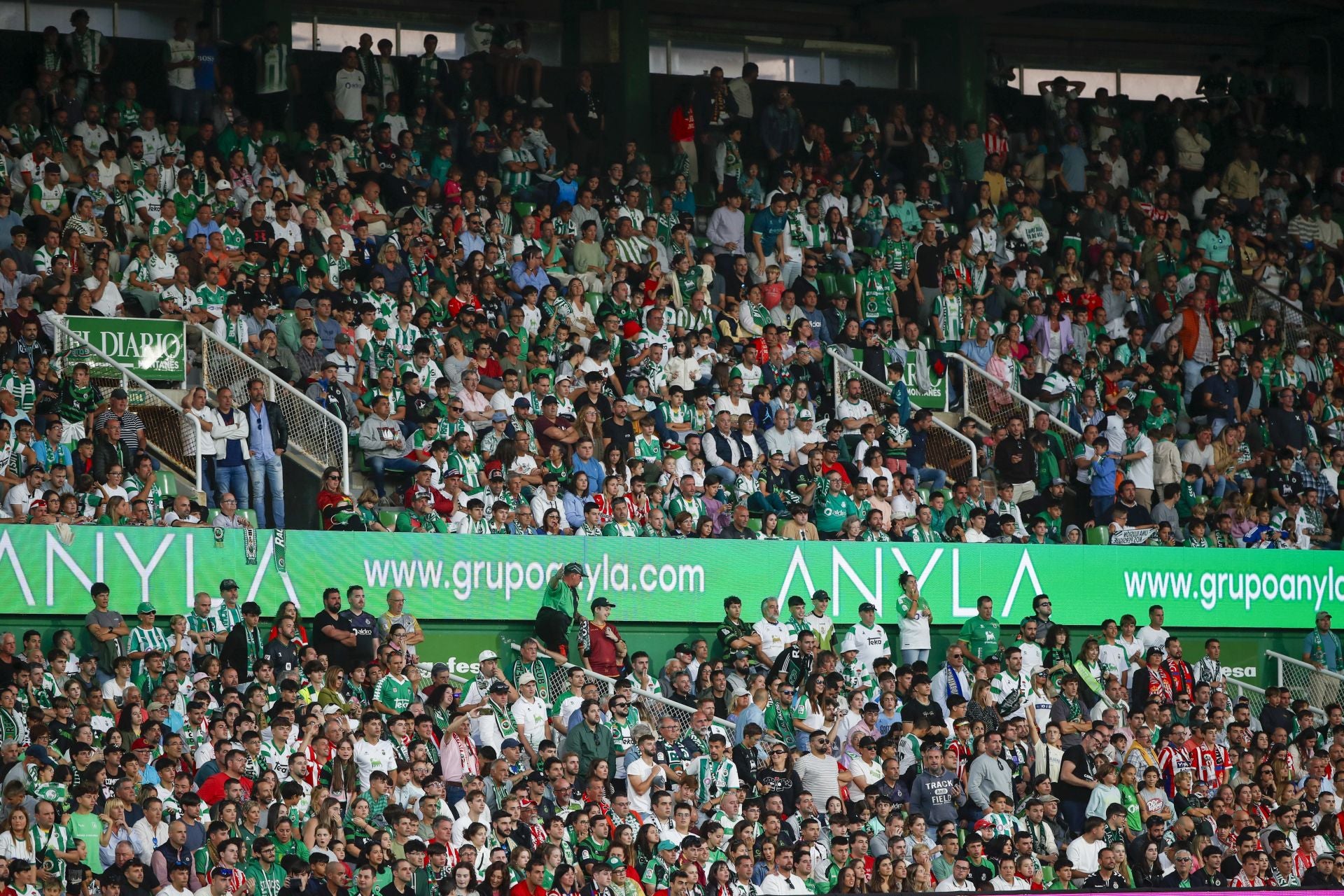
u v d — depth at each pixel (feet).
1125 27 401.49
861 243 327.67
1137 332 319.47
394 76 322.75
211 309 256.52
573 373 270.05
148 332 247.09
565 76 341.21
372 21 339.57
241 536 223.51
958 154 352.08
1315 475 308.60
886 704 235.81
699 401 272.72
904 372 298.97
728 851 203.00
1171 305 334.03
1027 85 398.62
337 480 238.48
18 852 175.11
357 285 277.03
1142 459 293.02
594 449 262.88
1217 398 311.88
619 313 285.43
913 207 335.67
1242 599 283.59
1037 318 316.40
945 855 215.10
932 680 248.93
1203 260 345.31
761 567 250.57
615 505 248.11
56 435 227.81
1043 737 241.14
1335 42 402.11
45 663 208.13
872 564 256.32
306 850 186.91
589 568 241.96
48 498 216.74
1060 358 308.60
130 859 178.40
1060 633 254.06
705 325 293.43
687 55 367.04
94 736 193.26
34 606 213.05
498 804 207.10
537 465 253.44
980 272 321.73
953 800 223.51
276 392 248.93
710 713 221.46
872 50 379.35
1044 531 274.77
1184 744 246.47
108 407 231.30
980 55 373.40
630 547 244.42
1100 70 404.77
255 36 310.65
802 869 204.13
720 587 248.32
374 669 212.43
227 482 239.71
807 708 230.48
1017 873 217.15
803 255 313.53
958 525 268.00
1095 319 324.39
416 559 232.94
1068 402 302.66
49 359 237.04
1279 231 369.30
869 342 296.92
